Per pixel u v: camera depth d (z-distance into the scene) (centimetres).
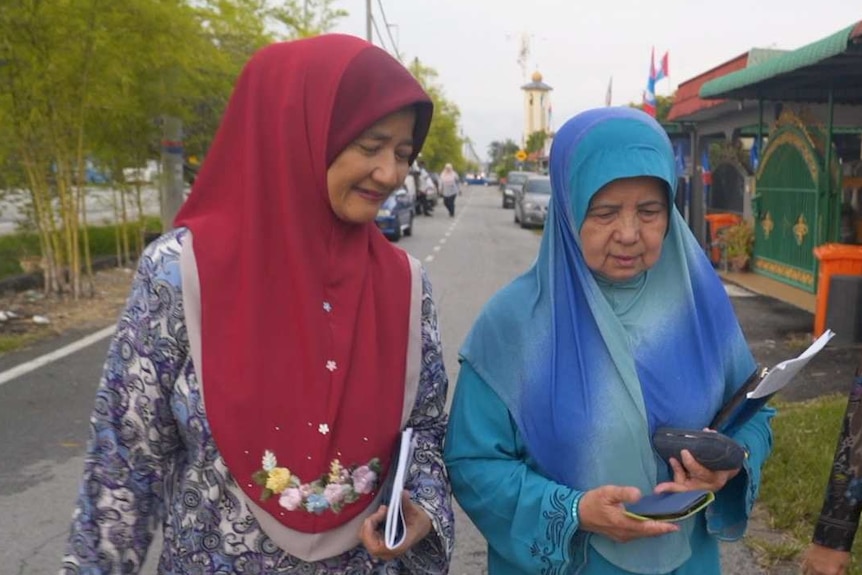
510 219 2961
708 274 196
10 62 880
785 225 1103
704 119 1566
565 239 189
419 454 177
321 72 158
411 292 175
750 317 884
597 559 184
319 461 155
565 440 182
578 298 188
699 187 1452
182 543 158
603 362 183
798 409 524
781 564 347
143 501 161
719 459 170
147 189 1700
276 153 158
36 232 1216
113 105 1034
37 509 416
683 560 187
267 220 157
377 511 161
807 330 813
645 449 182
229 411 151
